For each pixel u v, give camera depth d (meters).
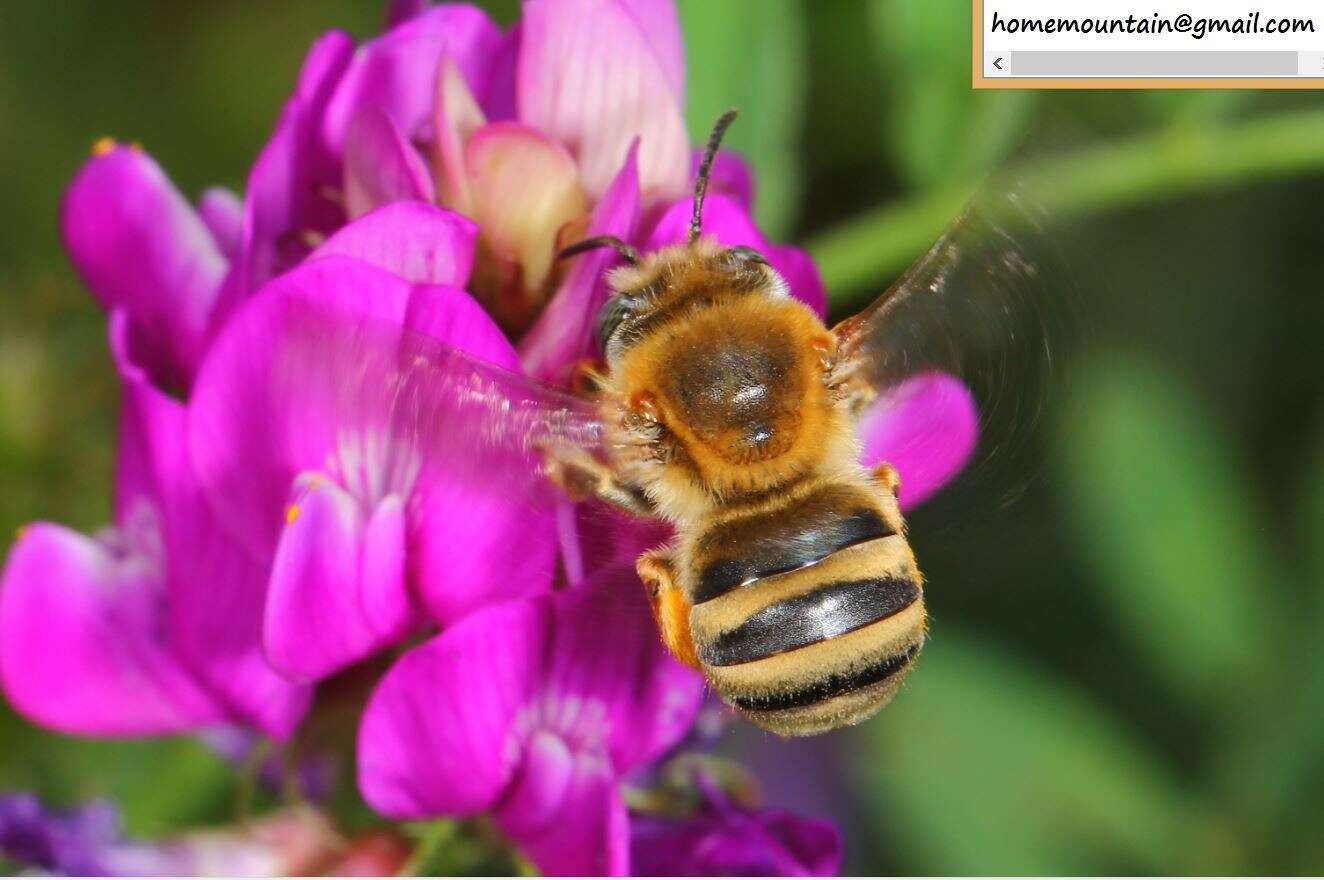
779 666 0.13
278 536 0.13
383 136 0.13
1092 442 0.17
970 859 0.17
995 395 0.14
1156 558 0.17
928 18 0.16
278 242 0.14
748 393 0.13
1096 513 0.17
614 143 0.14
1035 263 0.14
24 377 0.16
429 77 0.14
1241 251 0.19
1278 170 0.16
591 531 0.13
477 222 0.13
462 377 0.13
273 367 0.13
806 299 0.14
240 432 0.13
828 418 0.14
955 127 0.16
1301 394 0.18
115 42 0.19
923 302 0.14
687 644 0.14
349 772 0.14
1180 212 0.19
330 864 0.14
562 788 0.14
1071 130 0.16
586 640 0.13
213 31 0.19
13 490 0.16
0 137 0.18
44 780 0.16
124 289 0.14
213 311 0.14
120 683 0.14
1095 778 0.17
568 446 0.13
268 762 0.14
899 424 0.14
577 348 0.13
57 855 0.14
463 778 0.13
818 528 0.13
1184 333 0.18
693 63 0.15
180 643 0.14
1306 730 0.17
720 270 0.14
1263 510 0.18
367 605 0.13
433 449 0.13
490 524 0.13
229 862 0.14
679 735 0.14
